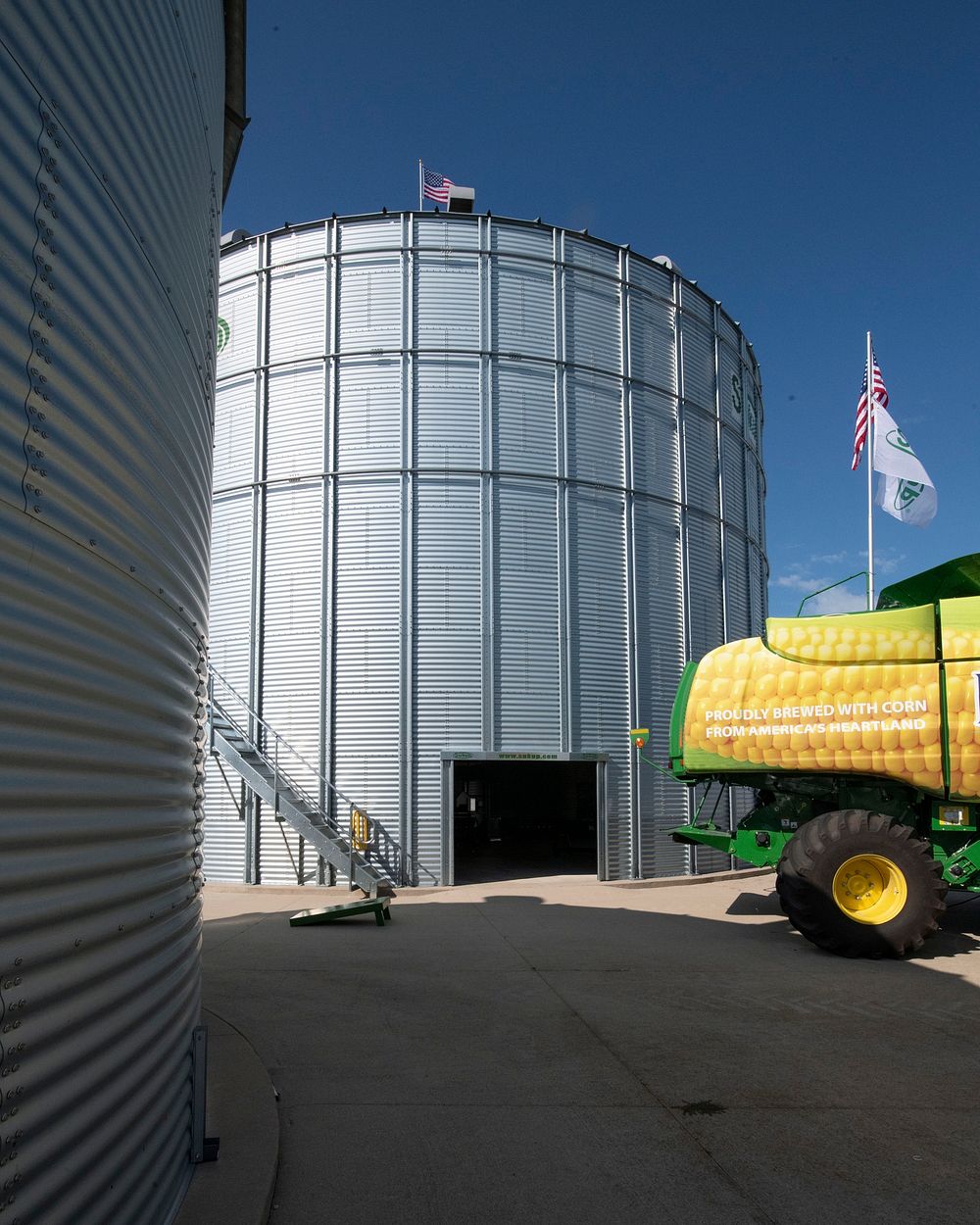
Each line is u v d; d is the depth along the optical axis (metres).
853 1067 5.58
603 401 18.33
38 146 2.33
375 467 16.97
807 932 9.41
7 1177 1.91
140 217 3.25
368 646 16.52
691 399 19.91
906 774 9.93
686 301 20.20
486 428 17.25
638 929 11.30
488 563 16.86
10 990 1.98
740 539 21.28
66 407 2.49
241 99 6.73
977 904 13.20
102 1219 2.51
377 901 11.71
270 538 17.25
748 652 10.79
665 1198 3.80
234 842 16.31
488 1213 3.65
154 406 3.40
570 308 18.30
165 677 3.43
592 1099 4.98
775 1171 4.07
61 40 2.50
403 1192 3.83
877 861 9.39
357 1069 5.49
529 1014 6.88
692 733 10.81
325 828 15.50
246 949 9.79
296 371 17.61
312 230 17.98
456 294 17.62
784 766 10.34
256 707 16.81
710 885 17.03
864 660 10.25
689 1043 6.11
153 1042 3.08
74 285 2.56
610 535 17.95
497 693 16.59
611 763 17.12
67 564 2.46
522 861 20.67
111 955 2.65
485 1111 4.79
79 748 2.48
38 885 2.17
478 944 10.13
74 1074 2.33
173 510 3.71
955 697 9.89
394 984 7.95
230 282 18.55
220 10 5.35
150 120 3.40
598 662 17.38
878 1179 3.99
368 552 16.78
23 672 2.14
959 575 10.61
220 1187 3.55
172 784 3.54
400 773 16.14
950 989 7.84
